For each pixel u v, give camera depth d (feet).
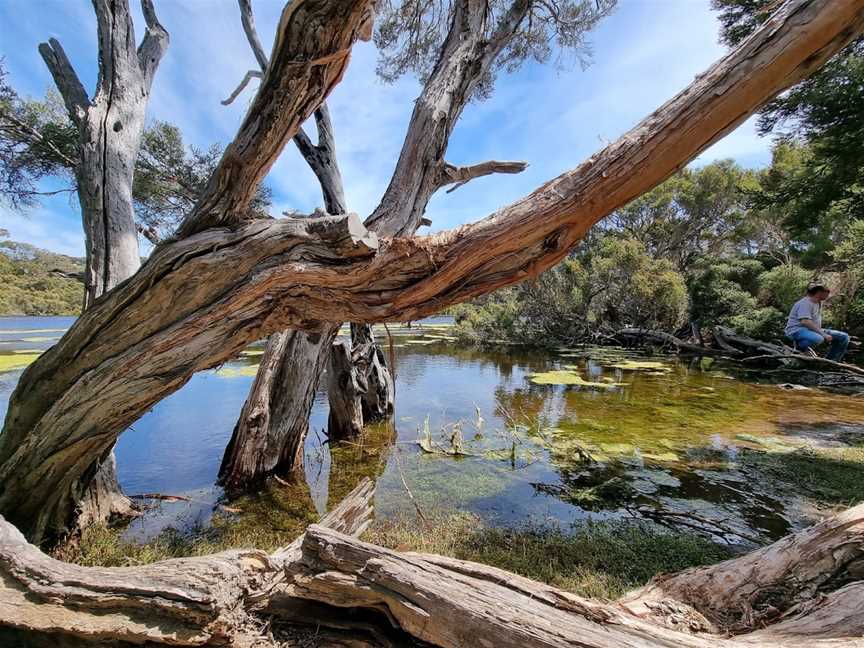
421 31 20.97
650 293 47.24
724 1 22.34
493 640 3.78
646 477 13.60
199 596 4.36
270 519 11.34
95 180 12.07
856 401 24.43
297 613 4.65
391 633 4.39
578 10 19.95
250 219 7.61
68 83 12.81
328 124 17.60
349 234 6.59
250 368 38.34
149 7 15.26
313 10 5.79
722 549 9.19
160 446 17.90
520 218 5.90
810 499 11.86
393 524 10.55
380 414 21.85
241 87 17.38
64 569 5.13
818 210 24.45
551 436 18.12
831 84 19.38
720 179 61.72
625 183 5.47
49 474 8.25
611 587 7.68
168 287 7.12
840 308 31.32
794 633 4.57
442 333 84.38
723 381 31.40
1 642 4.65
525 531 10.11
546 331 60.44
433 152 14.44
